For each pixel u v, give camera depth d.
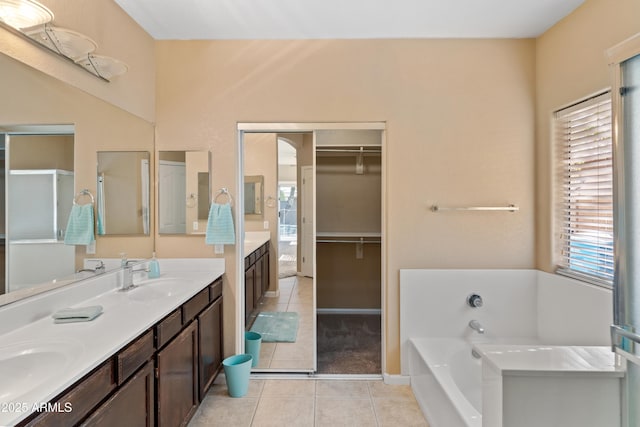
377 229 3.37
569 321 2.21
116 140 2.15
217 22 2.33
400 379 2.53
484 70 2.55
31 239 1.52
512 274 2.55
